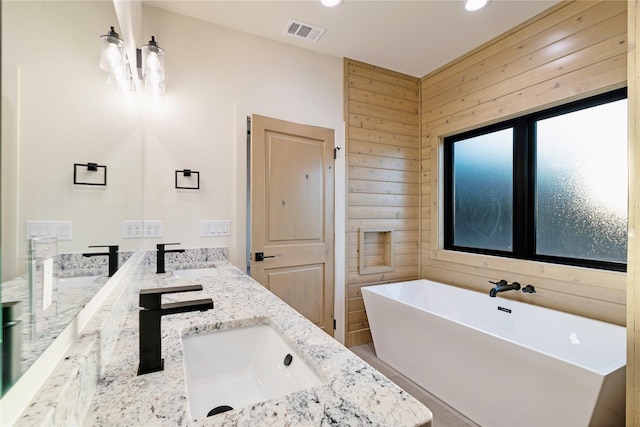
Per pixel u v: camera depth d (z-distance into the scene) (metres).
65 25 0.69
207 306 0.74
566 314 1.96
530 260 2.37
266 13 2.20
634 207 1.12
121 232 1.24
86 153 0.84
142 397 0.58
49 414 0.40
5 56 0.40
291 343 0.84
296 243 2.54
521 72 2.35
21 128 0.46
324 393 0.58
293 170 2.53
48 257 0.55
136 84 1.70
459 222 3.05
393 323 2.42
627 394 1.14
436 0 2.07
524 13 2.22
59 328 0.58
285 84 2.58
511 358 1.60
